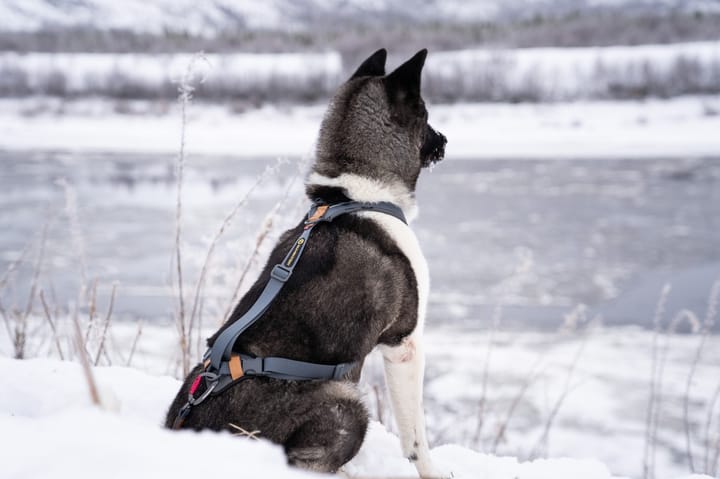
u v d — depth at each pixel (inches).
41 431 58.3
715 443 209.5
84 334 180.7
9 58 2583.7
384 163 122.3
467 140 1652.3
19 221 734.5
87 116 1947.6
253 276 181.0
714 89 2015.3
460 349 378.6
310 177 124.1
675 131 1716.3
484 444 236.8
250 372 95.3
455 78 2119.8
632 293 495.5
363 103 123.5
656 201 889.5
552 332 410.9
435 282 522.9
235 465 56.8
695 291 497.7
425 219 777.6
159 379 146.1
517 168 1236.5
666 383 329.4
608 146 1545.3
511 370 346.3
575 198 917.8
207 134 1734.7
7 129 1780.3
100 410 60.9
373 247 110.3
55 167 1258.0
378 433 132.2
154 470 53.6
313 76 2241.6
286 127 1824.6
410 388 112.5
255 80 2198.6
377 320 107.3
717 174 1124.5
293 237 113.7
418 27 3403.1
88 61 2615.7
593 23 3061.0
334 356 101.3
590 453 257.9
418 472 112.8
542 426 281.9
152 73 2394.2
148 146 1588.3
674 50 2536.9
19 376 130.5
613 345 386.3
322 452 96.2
